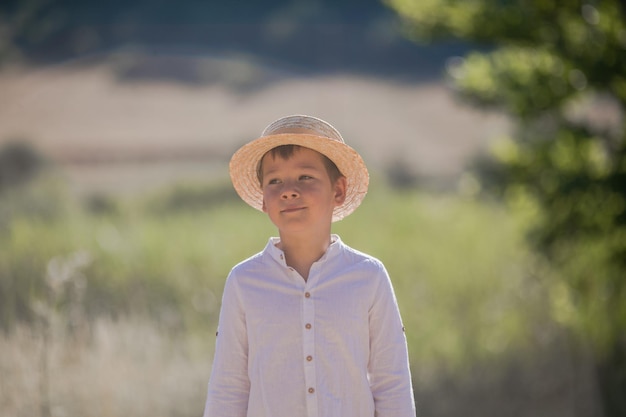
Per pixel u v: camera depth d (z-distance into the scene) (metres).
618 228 9.48
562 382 10.88
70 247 11.41
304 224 3.66
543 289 12.27
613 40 9.39
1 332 6.19
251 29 88.88
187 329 9.03
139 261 11.36
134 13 93.19
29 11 92.44
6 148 30.56
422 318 11.97
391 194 23.52
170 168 37.31
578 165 9.80
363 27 88.75
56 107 60.34
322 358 3.61
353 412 3.63
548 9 9.52
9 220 15.36
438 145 47.16
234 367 3.70
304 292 3.66
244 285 3.71
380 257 14.24
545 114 9.77
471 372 10.88
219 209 19.08
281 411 3.58
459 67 10.09
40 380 5.99
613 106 11.08
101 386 6.29
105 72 74.38
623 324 10.40
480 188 10.27
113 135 49.53
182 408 7.15
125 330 7.26
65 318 6.62
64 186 20.59
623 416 10.56
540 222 10.07
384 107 62.06
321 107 61.97
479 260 14.34
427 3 9.91
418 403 10.26
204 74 74.12
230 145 46.31
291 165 3.70
